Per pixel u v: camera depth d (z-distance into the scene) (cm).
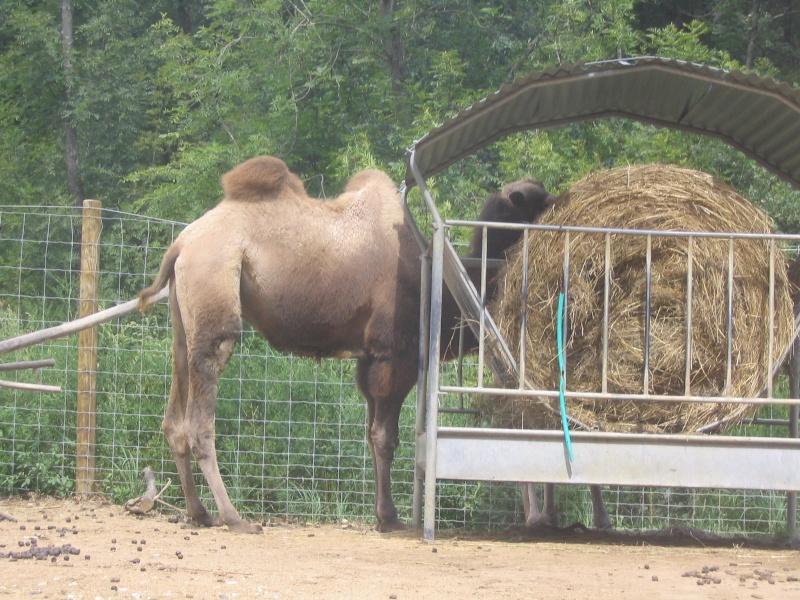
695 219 662
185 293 719
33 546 582
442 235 654
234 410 902
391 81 1991
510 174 1398
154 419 887
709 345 659
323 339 765
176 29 2416
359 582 502
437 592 481
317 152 1941
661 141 1433
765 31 2245
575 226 653
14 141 2486
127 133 2523
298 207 750
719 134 782
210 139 2198
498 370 710
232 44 2122
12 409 881
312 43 1962
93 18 2595
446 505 891
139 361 906
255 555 582
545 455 646
